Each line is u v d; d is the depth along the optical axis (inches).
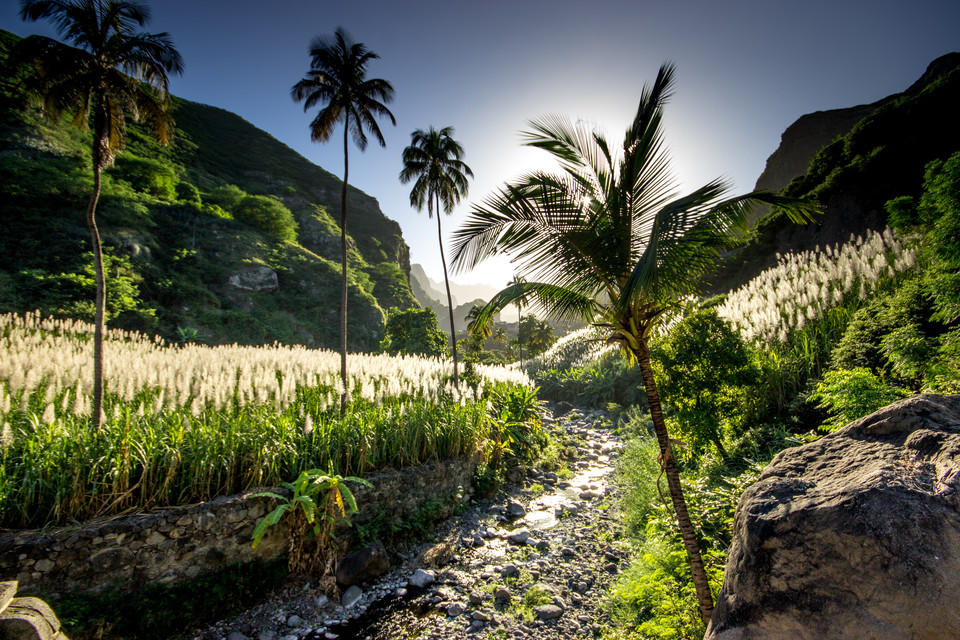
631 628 213.6
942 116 912.3
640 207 204.5
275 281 2719.0
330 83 428.1
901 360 272.1
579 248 203.3
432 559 309.6
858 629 87.3
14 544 204.7
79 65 274.2
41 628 114.9
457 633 230.8
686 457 395.2
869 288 501.0
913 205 547.5
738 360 348.2
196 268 2460.6
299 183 5196.9
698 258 197.3
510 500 427.5
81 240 1989.4
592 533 345.1
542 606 245.4
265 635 229.6
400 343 1775.3
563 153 211.6
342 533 297.9
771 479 126.3
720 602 118.3
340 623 242.2
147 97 307.6
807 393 394.9
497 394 616.4
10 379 341.1
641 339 204.1
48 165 2218.3
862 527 92.5
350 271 3816.4
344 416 368.2
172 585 236.1
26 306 1531.7
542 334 1915.6
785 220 1185.4
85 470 242.8
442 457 412.8
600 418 799.1
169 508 248.2
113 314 1744.6
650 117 195.9
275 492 282.5
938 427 110.2
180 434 274.7
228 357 637.3
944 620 78.7
